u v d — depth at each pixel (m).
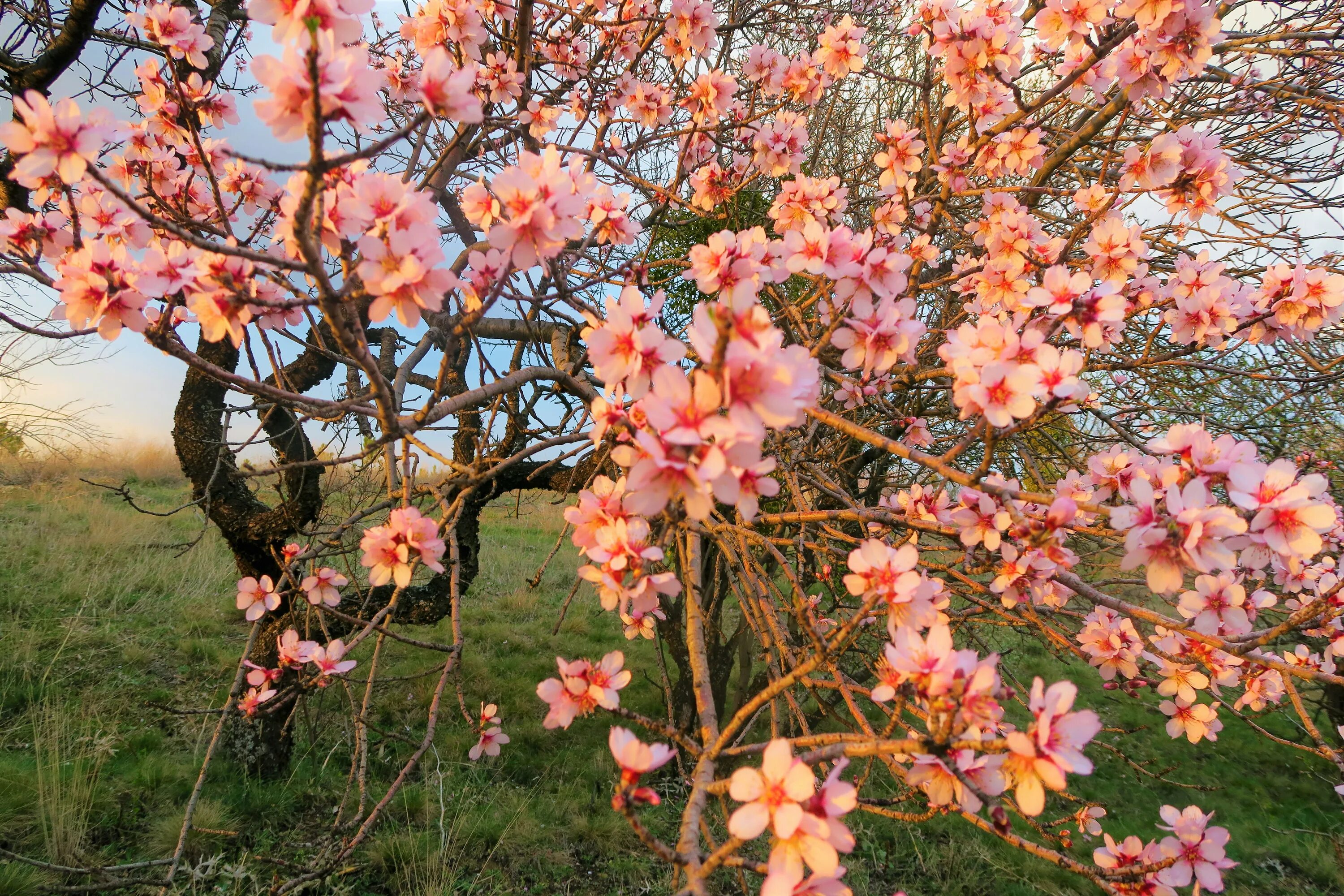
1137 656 2.00
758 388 0.75
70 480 8.73
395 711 4.77
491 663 5.64
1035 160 2.63
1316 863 4.17
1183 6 1.83
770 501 3.75
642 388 1.05
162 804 3.50
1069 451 3.62
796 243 1.52
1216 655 1.82
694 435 0.74
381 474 3.30
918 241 2.57
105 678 4.45
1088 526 1.71
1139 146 2.44
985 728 1.09
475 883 3.48
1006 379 1.21
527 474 4.09
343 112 0.95
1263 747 5.48
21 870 2.86
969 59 2.27
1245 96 3.26
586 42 3.24
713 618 4.24
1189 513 1.08
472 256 1.52
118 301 1.21
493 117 2.46
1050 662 6.15
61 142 1.01
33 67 2.65
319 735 4.18
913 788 1.28
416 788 4.00
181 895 2.90
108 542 6.52
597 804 4.21
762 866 0.80
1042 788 0.83
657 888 3.64
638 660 6.06
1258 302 2.04
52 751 3.58
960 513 1.54
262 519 3.77
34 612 5.07
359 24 0.95
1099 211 2.04
